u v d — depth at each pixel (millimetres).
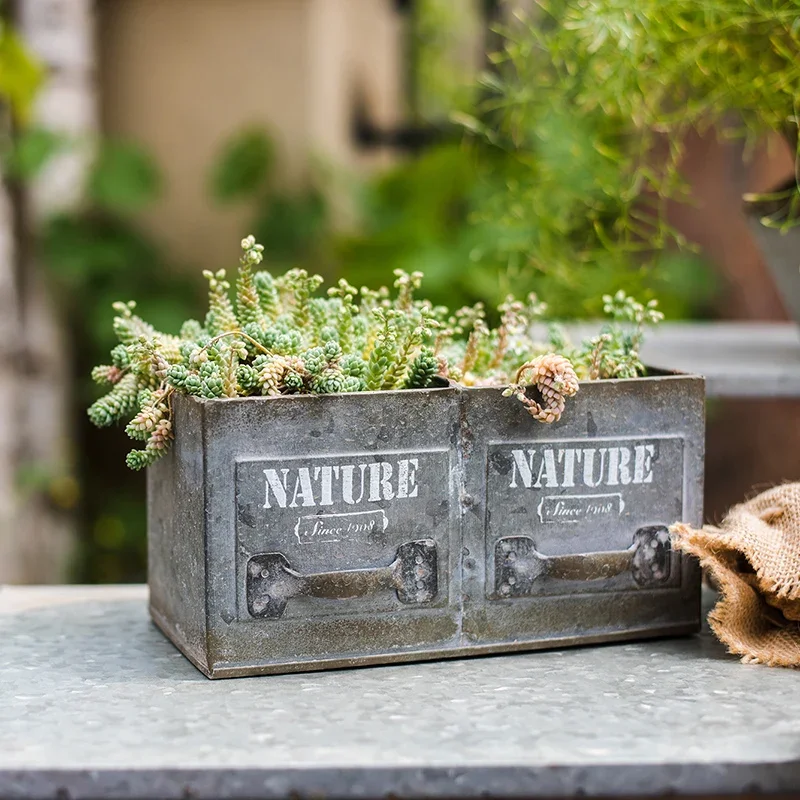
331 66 3648
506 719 1459
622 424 1564
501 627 1555
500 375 1595
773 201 1677
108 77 3428
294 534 1512
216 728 1446
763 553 1549
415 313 1578
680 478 1580
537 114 1778
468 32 4832
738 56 1696
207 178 3445
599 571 1566
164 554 1576
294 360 1511
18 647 1569
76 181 3219
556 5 1731
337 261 3506
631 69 1688
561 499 1557
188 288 3432
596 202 1789
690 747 1425
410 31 4996
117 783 1402
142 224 3490
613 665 1541
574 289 1847
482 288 3025
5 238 2932
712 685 1509
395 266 3283
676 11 1657
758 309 2768
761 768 1411
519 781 1406
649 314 1605
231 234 3518
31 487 2953
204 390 1506
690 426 1580
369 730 1444
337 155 3707
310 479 1511
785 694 1495
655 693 1497
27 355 3115
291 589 1514
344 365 1535
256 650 1516
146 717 1460
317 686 1504
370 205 3549
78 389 3373
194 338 1599
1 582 2816
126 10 3410
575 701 1484
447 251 3221
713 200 2684
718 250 2752
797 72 1642
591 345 1591
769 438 2561
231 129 3451
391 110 5027
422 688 1502
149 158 3309
